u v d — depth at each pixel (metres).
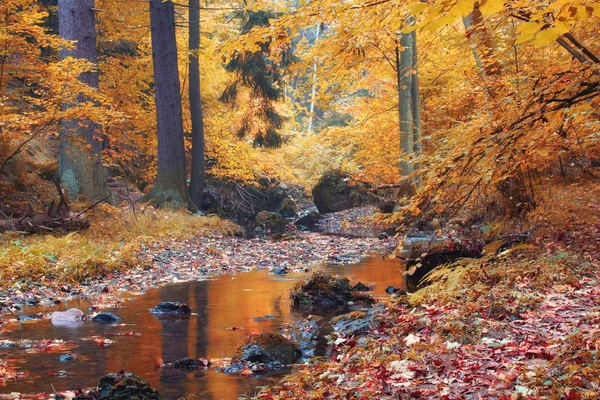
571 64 4.63
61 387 4.89
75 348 6.19
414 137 18.67
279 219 24.02
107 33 23.30
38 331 6.92
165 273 11.55
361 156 24.14
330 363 5.15
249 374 5.34
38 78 13.78
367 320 6.75
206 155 27.64
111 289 9.76
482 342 5.19
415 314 6.29
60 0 17.00
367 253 15.36
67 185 16.53
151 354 5.98
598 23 6.03
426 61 18.50
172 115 20.84
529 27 2.54
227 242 17.14
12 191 15.10
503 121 4.47
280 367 5.60
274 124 27.77
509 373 4.14
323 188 30.02
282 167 30.09
